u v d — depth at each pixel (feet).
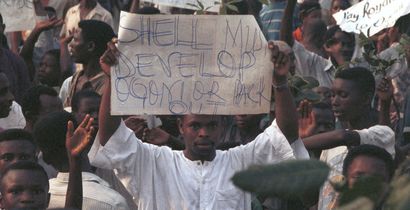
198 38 20.85
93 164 21.25
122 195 24.80
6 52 36.58
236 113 21.02
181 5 27.78
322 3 50.08
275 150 21.44
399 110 33.78
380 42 38.14
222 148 26.61
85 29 32.91
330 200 22.53
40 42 46.16
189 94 20.93
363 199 7.07
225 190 21.58
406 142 30.48
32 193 20.26
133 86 20.79
